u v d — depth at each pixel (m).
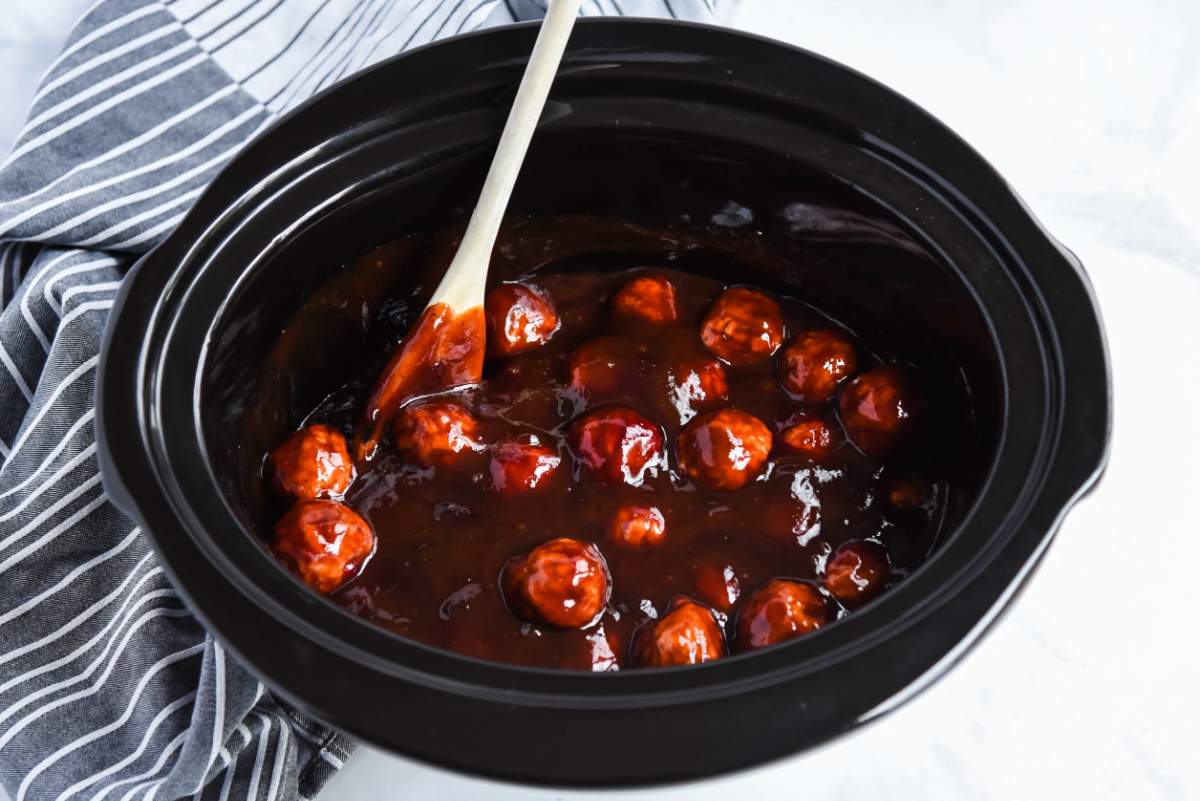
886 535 0.76
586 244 0.82
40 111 0.85
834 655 0.64
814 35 0.94
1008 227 0.73
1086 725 0.78
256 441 0.76
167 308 0.71
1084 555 0.81
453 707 0.63
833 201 0.76
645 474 0.76
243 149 0.73
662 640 0.71
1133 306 0.87
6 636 0.77
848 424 0.77
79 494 0.78
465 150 0.76
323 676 0.64
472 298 0.77
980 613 0.65
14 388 0.81
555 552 0.73
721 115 0.76
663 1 0.88
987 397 0.72
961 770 0.77
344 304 0.78
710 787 0.77
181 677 0.77
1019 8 0.94
